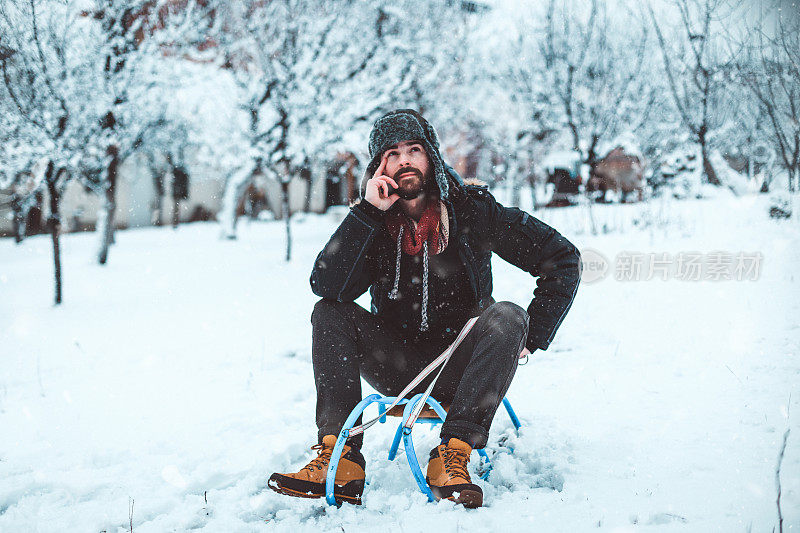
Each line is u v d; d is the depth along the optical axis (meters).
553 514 2.38
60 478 3.29
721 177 17.17
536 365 5.11
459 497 2.36
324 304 2.84
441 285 2.94
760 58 12.33
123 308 10.03
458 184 2.88
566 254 2.88
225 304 9.84
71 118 10.55
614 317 6.72
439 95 17.16
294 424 4.10
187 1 12.67
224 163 15.68
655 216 14.07
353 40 13.88
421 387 2.93
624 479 2.72
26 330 8.58
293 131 13.76
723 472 2.70
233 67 13.72
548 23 19.19
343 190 32.72
